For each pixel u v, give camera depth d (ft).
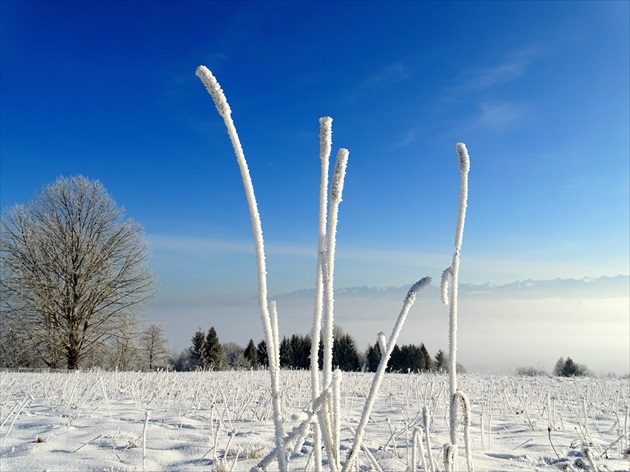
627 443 14.80
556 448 14.46
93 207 82.48
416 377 36.35
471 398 25.52
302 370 50.21
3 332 76.13
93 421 17.21
